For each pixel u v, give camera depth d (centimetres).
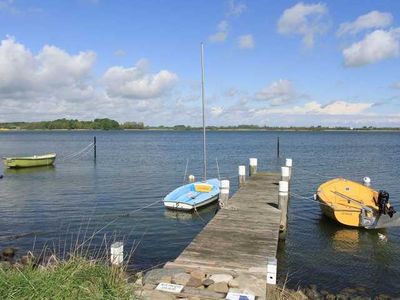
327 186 1780
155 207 1902
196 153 5650
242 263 847
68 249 1280
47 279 550
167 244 1359
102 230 1520
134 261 1184
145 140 10588
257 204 1487
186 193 1912
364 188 1745
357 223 1543
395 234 1491
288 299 819
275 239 1030
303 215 1778
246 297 623
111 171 3416
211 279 693
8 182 2794
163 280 685
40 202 2055
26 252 1258
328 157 4959
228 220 1234
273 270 696
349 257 1264
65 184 2681
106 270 617
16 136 13812
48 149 6481
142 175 3148
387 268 1175
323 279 1093
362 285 1056
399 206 2020
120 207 1925
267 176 2273
